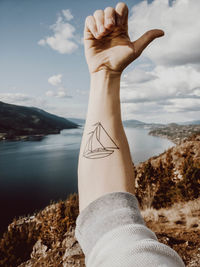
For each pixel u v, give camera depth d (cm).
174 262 37
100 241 40
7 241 1248
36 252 734
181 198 1052
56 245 650
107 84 67
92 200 50
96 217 46
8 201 5188
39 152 11881
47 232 979
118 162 56
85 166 57
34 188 6228
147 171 1257
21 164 9138
